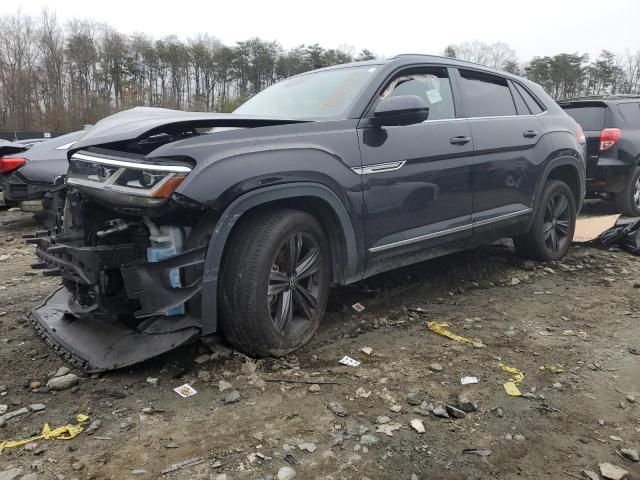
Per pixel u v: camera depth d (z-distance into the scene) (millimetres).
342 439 2516
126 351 3080
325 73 4391
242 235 3119
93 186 2969
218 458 2377
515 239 5574
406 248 3982
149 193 2768
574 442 2545
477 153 4449
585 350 3533
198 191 2824
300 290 3441
